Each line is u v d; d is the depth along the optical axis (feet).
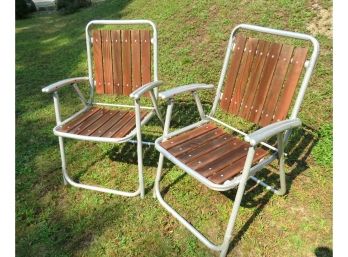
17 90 12.96
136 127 6.67
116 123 7.25
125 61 7.77
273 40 11.88
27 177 8.25
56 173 8.32
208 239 6.32
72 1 29.07
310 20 12.32
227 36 12.98
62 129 7.06
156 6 18.11
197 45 13.12
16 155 9.05
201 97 10.73
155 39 7.38
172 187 7.52
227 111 7.04
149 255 6.13
